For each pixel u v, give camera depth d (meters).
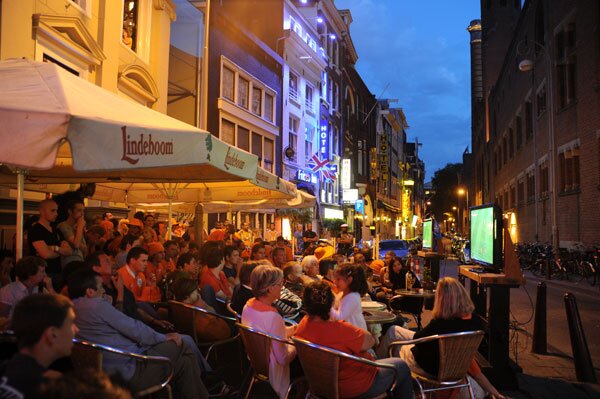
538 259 22.53
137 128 4.15
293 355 4.74
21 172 5.01
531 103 32.28
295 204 14.59
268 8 28.41
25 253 7.83
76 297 4.47
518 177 37.12
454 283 4.73
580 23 20.92
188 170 7.36
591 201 20.00
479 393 4.82
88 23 11.75
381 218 56.41
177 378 4.81
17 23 9.27
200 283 7.26
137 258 6.34
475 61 79.00
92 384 1.89
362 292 5.55
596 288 16.56
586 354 6.88
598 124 19.28
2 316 4.86
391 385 4.34
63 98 4.18
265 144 26.31
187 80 20.36
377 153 54.91
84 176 7.84
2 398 2.11
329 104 37.25
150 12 14.87
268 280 4.86
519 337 9.77
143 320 6.11
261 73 25.58
